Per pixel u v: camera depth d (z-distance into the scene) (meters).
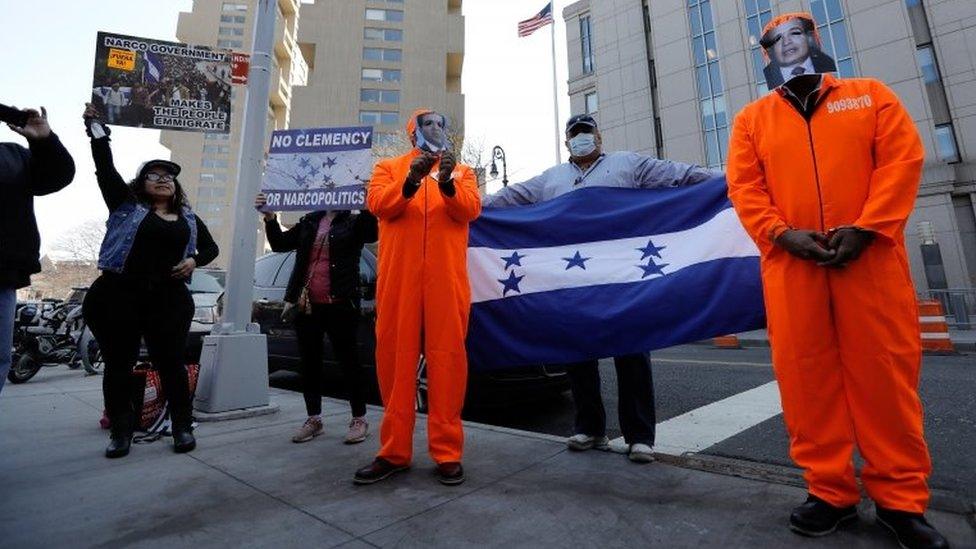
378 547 1.90
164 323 3.27
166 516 2.20
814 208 1.93
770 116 2.10
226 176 75.25
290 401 4.82
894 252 1.83
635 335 2.92
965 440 3.37
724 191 3.04
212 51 4.14
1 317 2.31
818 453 1.94
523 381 4.30
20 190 2.42
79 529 2.07
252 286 4.48
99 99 3.69
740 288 2.73
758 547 1.83
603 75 25.94
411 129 2.85
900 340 1.80
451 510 2.22
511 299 3.29
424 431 3.61
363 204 3.33
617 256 3.17
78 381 6.53
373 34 52.16
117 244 3.14
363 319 4.80
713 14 21.91
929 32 17.64
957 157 16.86
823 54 2.00
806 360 1.93
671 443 3.40
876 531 1.90
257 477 2.68
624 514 2.14
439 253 2.67
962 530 1.89
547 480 2.58
